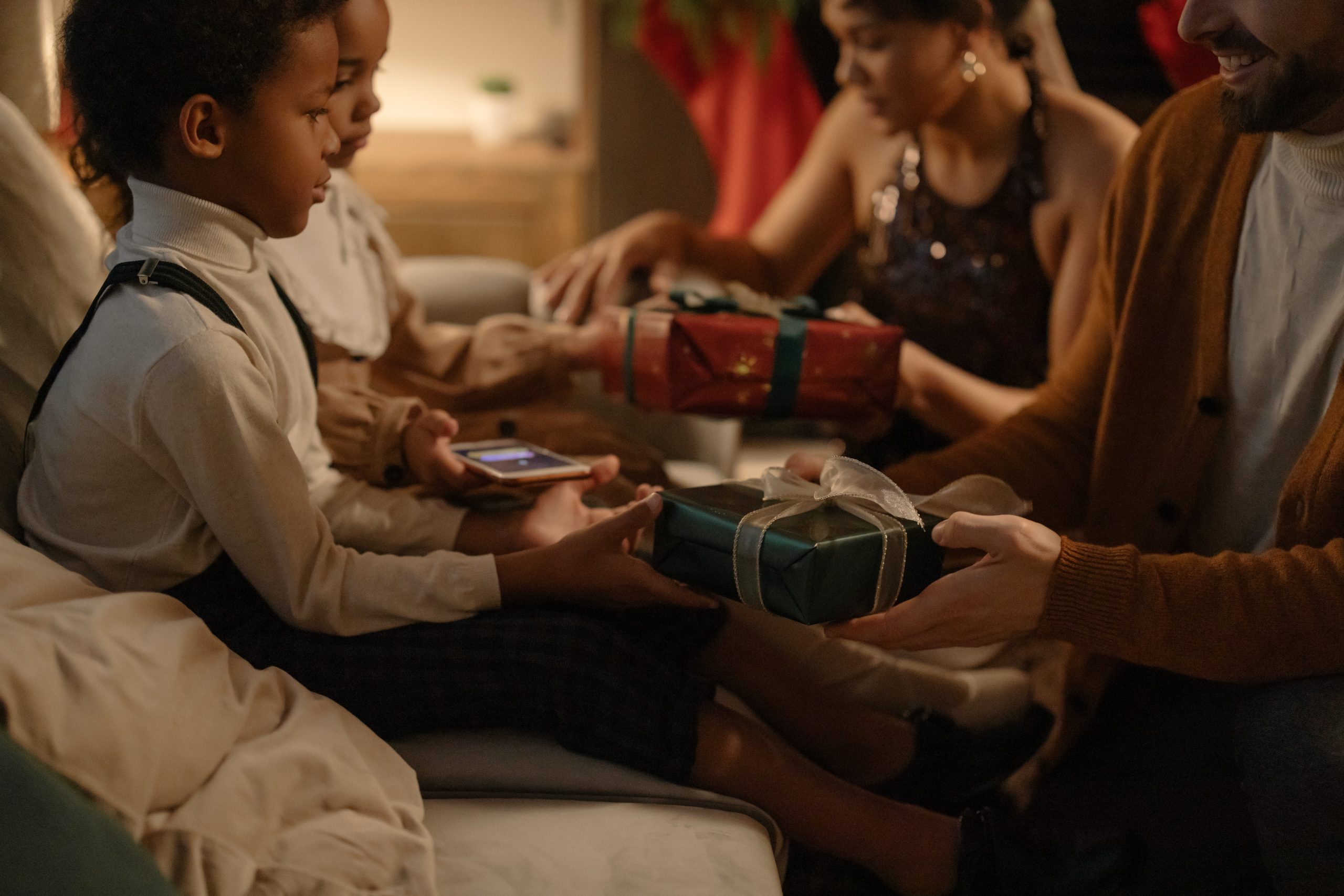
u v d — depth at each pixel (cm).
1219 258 106
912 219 161
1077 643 88
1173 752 117
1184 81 173
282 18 84
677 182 283
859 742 111
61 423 87
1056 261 152
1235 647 85
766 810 92
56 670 67
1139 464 113
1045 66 164
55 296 99
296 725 79
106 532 88
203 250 89
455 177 278
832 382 131
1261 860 110
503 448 120
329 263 125
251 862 69
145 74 83
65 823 57
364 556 92
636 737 89
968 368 162
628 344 134
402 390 144
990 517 87
